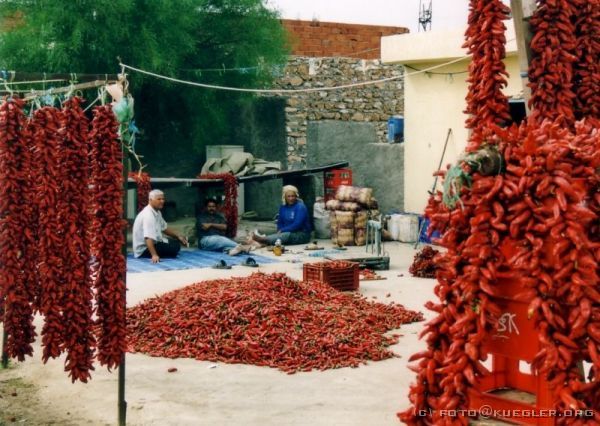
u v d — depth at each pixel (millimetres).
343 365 7480
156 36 16344
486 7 4961
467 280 3648
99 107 5973
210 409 6359
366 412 6223
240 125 19734
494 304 3627
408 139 17078
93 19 15758
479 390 4109
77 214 6090
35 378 7219
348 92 20750
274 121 20031
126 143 6105
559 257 3430
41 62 16000
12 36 15930
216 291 9000
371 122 20984
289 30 20922
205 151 19469
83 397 6684
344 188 16000
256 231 15398
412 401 3848
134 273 12508
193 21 16969
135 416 6223
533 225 3510
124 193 6129
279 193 19422
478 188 3633
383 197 18422
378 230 13125
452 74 15820
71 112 6031
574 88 5039
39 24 15805
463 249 3707
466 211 3676
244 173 18125
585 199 3609
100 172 5957
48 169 6125
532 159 3547
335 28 21438
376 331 8555
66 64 15859
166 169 19016
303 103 20250
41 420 6172
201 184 15609
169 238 14688
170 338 8172
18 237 6625
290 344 7836
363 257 12828
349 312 8875
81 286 6160
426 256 12359
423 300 10398
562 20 4828
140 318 8680
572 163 3572
